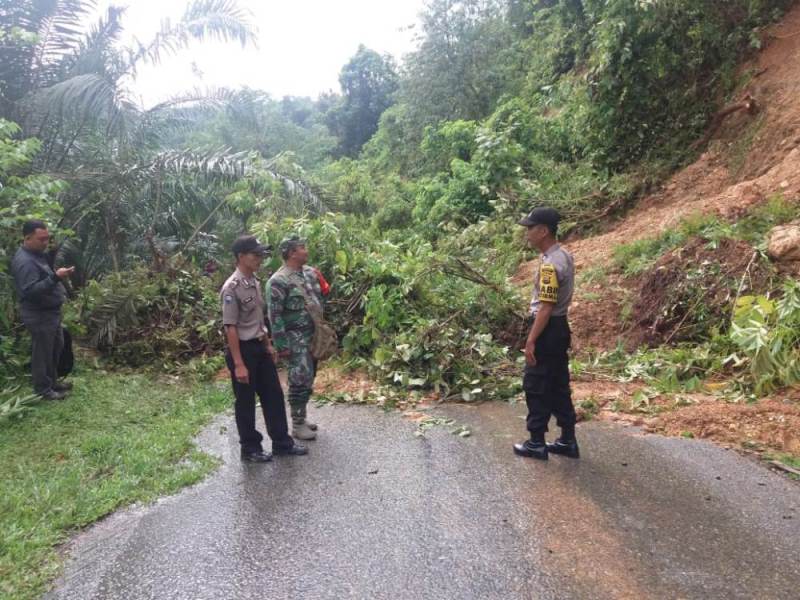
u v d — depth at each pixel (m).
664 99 10.43
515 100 13.98
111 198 9.44
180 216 10.77
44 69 9.36
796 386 5.05
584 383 5.95
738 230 6.93
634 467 4.09
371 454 4.50
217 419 5.50
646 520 3.39
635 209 9.75
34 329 5.79
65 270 5.80
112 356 7.51
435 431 4.95
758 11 10.00
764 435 4.43
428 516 3.51
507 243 10.37
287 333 4.84
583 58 14.64
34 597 2.88
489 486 3.87
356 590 2.83
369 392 6.04
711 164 9.39
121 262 10.03
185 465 4.40
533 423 4.25
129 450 4.67
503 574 2.92
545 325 4.08
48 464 4.50
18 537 3.37
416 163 20.50
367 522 3.46
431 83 20.16
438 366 6.12
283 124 28.16
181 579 2.97
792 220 6.75
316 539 3.30
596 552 3.08
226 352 4.42
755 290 6.19
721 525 3.31
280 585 2.90
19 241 6.70
